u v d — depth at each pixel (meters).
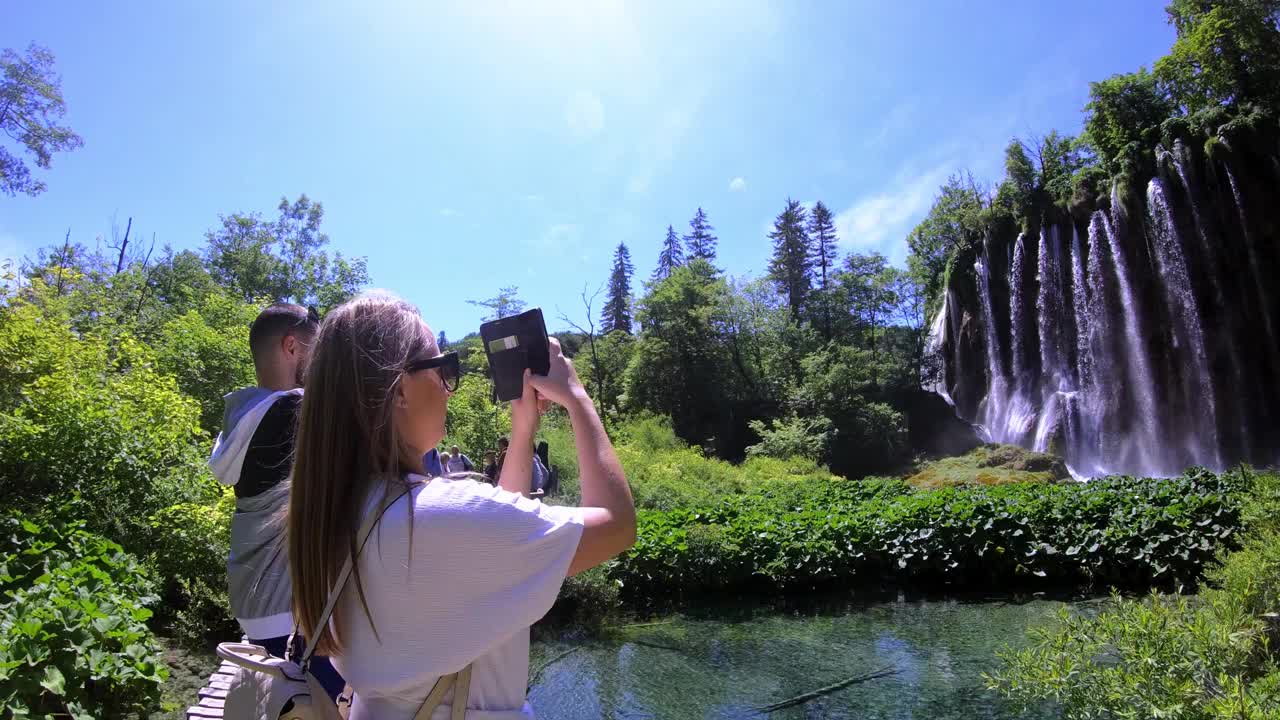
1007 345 38.16
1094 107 35.84
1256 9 31.91
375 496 1.16
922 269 53.00
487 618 1.09
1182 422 29.45
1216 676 3.12
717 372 50.22
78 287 13.13
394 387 1.20
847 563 10.48
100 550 5.18
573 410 1.40
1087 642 3.62
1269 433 27.48
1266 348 27.89
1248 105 30.81
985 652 7.06
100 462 6.24
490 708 1.15
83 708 3.90
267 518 2.17
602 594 9.18
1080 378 33.06
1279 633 3.44
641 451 29.97
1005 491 12.77
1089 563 9.69
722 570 10.23
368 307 1.27
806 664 7.05
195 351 11.38
